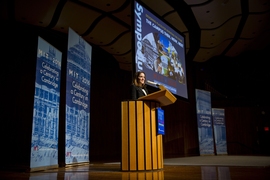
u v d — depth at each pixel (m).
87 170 3.01
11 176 2.50
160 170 2.72
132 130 2.65
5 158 5.14
